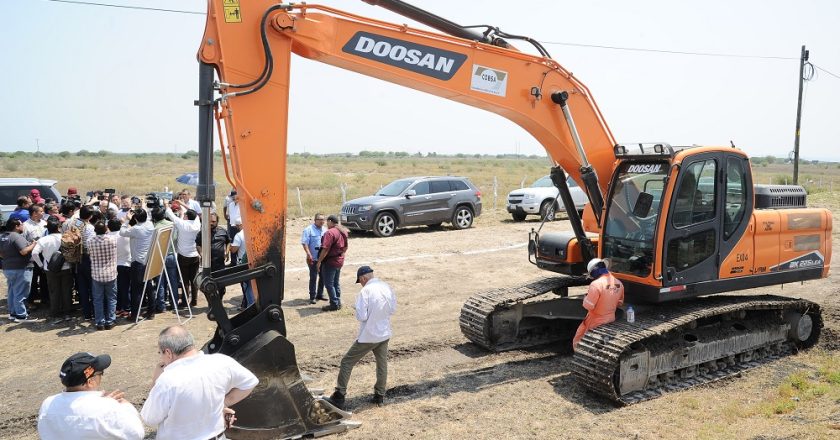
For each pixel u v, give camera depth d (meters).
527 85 6.95
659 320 6.99
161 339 3.93
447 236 18.62
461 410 6.45
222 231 10.73
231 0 5.36
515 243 17.33
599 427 6.01
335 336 9.05
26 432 6.11
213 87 5.33
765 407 6.36
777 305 7.89
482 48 6.63
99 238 9.21
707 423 6.02
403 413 6.38
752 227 7.60
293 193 31.31
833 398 6.46
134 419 3.67
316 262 10.85
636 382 6.73
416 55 6.27
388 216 18.58
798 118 25.58
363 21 5.96
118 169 64.94
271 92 5.51
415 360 8.05
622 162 7.39
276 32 5.52
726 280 7.45
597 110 7.42
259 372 5.32
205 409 3.85
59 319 9.98
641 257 7.12
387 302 6.38
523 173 59.69
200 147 5.29
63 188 35.69
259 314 5.50
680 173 6.84
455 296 11.59
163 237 9.69
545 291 8.40
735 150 7.38
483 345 8.25
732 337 7.59
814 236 8.30
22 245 9.74
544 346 8.58
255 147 5.46
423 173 57.69
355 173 58.41
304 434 5.64
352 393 6.92
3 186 15.20
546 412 6.39
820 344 8.59
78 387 3.61
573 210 7.83
